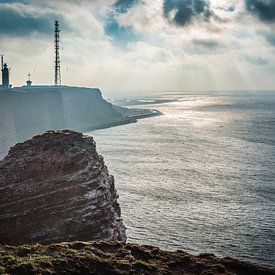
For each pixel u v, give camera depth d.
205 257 33.50
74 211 40.09
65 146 43.91
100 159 46.47
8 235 39.00
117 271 28.19
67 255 29.17
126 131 183.25
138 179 92.12
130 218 67.25
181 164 109.19
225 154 123.88
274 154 123.00
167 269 30.03
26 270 26.02
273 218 67.06
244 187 85.19
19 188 41.19
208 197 78.25
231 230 62.44
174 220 66.44
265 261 53.31
